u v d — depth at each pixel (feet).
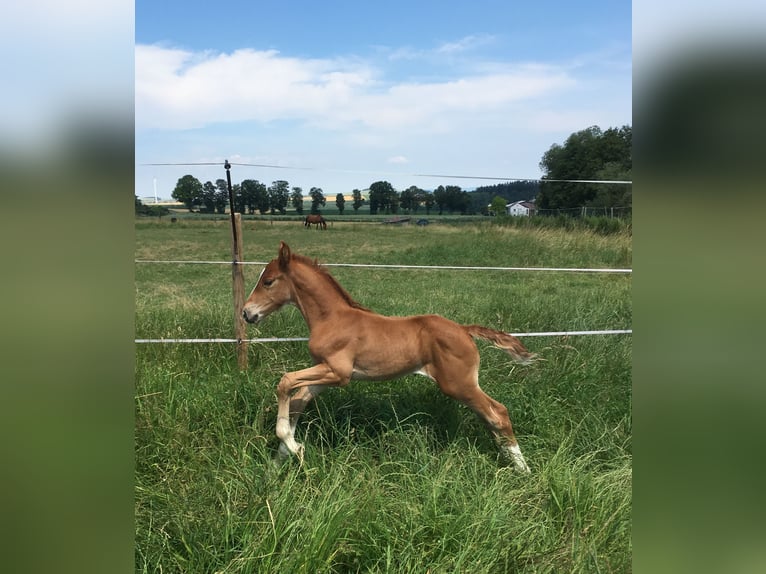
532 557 8.86
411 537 8.67
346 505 9.08
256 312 12.00
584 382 14.42
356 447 11.26
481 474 10.99
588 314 20.27
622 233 48.52
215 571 8.07
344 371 11.47
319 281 11.73
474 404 11.51
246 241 63.62
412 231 75.10
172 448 11.16
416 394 13.60
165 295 25.31
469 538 8.76
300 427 12.36
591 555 8.35
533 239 51.19
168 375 13.55
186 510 9.16
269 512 8.61
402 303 23.43
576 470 10.54
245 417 12.37
